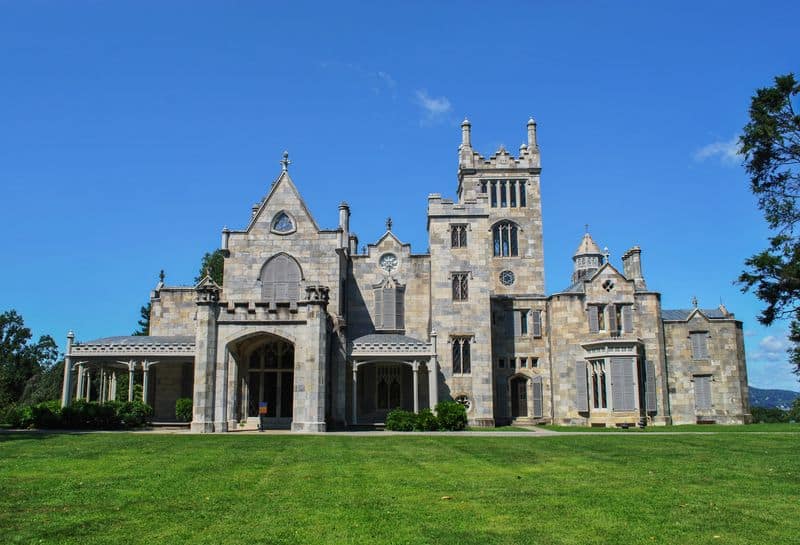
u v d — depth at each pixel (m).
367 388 55.22
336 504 17.55
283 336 43.12
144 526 15.13
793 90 32.91
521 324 60.19
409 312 57.94
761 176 34.50
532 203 72.38
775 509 17.16
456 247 57.25
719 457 27.58
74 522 15.45
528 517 16.16
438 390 54.72
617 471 23.64
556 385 57.50
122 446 31.08
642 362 55.84
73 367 51.31
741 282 32.44
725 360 58.47
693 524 15.55
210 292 43.09
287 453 28.59
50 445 31.34
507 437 37.53
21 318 105.00
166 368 57.16
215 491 19.34
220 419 42.28
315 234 53.88
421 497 18.55
